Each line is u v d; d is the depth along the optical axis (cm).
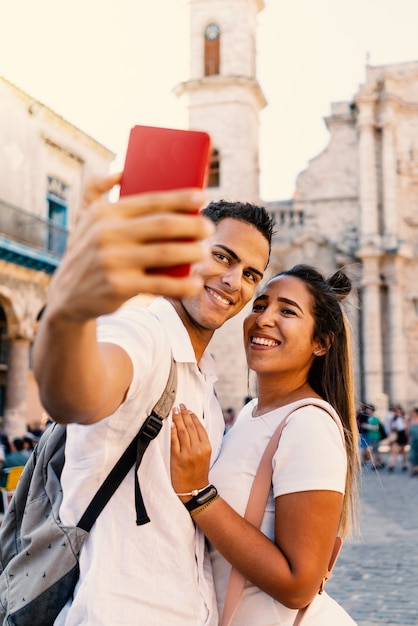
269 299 286
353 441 294
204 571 245
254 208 282
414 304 3247
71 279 126
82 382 148
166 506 223
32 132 2312
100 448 220
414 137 3366
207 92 2852
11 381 2186
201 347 271
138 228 120
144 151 154
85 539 221
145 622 212
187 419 232
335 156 3359
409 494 1568
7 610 231
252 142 2864
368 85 3272
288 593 226
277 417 261
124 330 210
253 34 3019
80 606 212
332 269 3253
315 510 233
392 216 3222
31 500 240
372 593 752
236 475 254
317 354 291
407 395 3178
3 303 2167
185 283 125
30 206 2300
